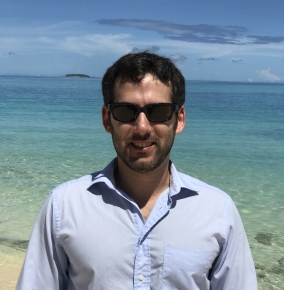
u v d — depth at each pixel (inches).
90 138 614.9
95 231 68.8
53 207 72.4
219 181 376.2
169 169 76.7
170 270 67.4
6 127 734.5
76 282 70.2
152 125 71.0
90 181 74.5
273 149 557.6
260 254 217.6
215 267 73.2
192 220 70.5
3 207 276.5
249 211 291.0
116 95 72.5
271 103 1750.7
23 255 200.1
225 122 932.0
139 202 74.7
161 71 71.2
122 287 67.0
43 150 501.4
